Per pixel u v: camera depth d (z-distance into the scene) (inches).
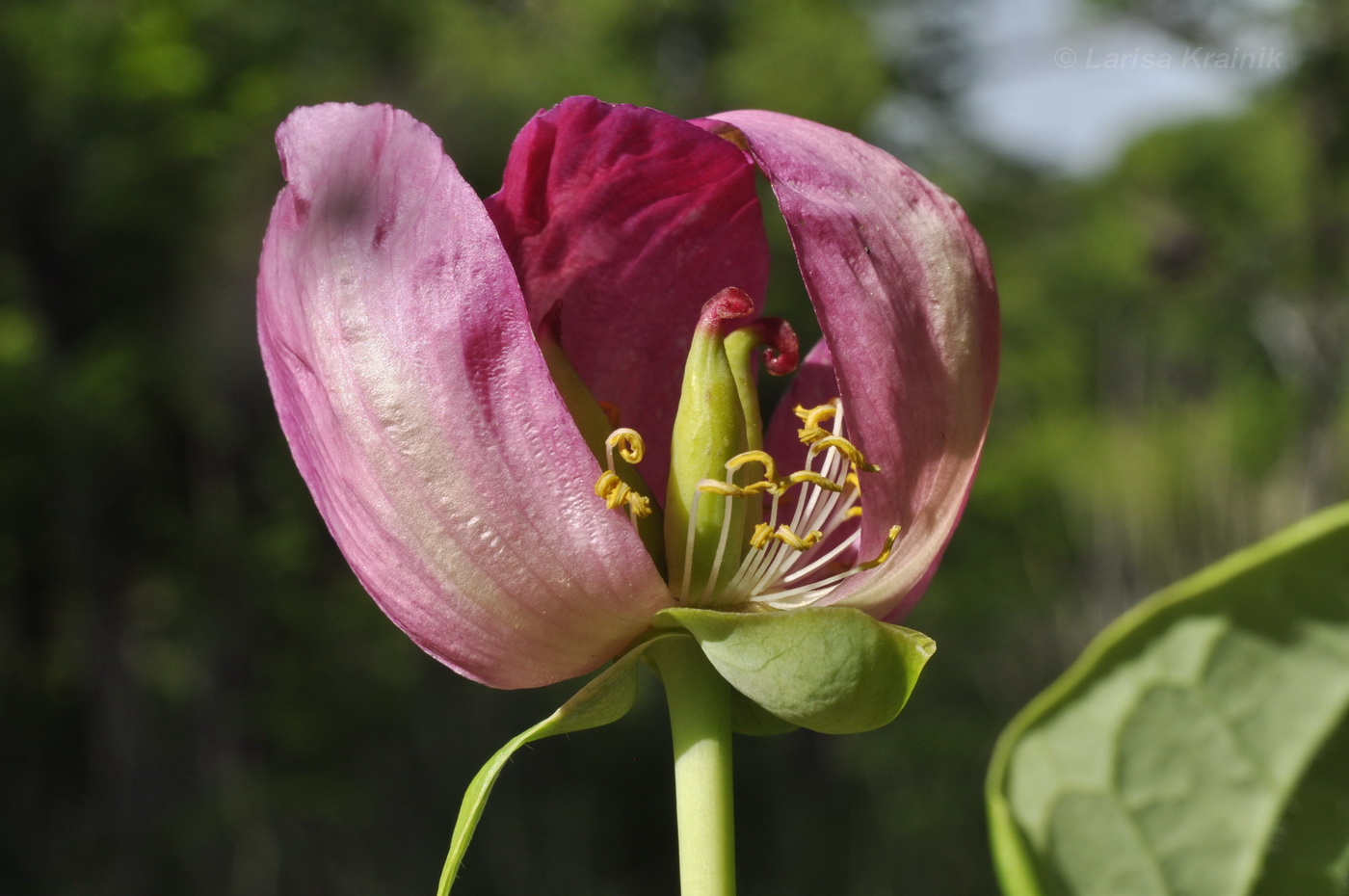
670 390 38.7
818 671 29.4
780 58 569.9
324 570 352.5
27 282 342.6
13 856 265.4
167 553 324.8
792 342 33.5
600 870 258.8
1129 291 557.3
